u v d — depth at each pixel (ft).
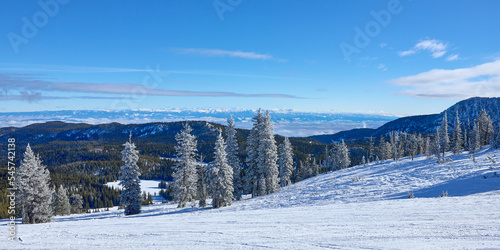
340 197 70.49
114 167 570.05
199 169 116.78
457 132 222.89
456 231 27.89
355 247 24.82
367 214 38.68
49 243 29.78
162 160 614.75
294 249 25.09
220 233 31.89
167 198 362.33
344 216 38.34
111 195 370.73
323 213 41.78
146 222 41.09
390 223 32.63
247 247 26.27
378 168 180.75
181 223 38.93
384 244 25.16
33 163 102.58
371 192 72.23
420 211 38.29
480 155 160.76
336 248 24.79
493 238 25.30
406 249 23.45
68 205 174.09
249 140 138.82
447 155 223.51
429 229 29.14
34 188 101.19
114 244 28.66
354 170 196.03
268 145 124.36
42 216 101.65
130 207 112.68
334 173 201.67
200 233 32.27
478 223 30.35
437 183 73.77
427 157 205.98
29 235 33.53
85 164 577.02
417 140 287.28
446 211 37.11
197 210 100.17
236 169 129.59
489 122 260.83
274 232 31.35
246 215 43.68
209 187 102.99
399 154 278.46
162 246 27.40
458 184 66.90
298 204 68.90
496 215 33.55
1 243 30.19
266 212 45.88
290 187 135.74
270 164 124.36
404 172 115.44
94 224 40.93
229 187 100.68
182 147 116.78
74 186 398.83
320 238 28.14
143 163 575.38
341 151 300.40
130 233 33.37
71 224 41.63
